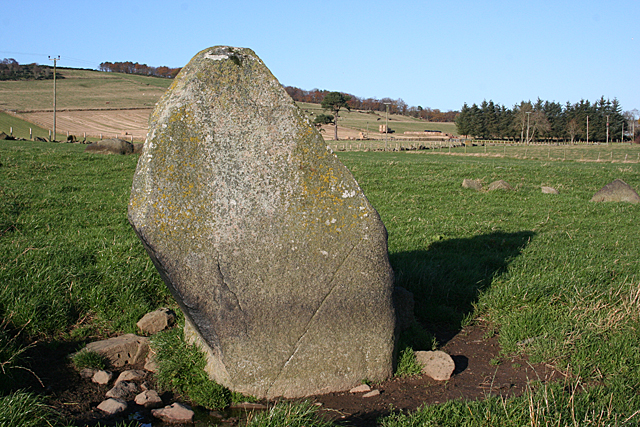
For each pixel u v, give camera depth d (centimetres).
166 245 396
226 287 411
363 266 440
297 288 425
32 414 354
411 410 395
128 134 7262
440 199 1609
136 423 380
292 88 16350
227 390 420
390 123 14612
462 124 12756
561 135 12431
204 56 429
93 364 468
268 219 422
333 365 434
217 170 415
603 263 822
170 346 477
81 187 1365
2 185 1269
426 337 543
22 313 504
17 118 7925
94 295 578
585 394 397
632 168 3198
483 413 366
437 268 746
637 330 527
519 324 565
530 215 1386
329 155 441
